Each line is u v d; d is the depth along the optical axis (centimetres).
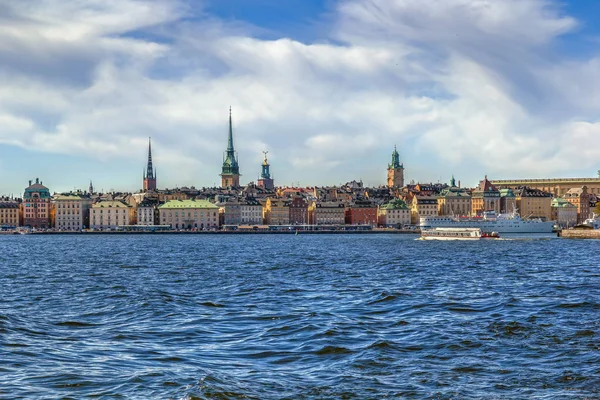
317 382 5303
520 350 6269
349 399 4947
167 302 9212
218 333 7075
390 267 15612
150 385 5166
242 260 18462
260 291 10625
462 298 9550
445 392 5091
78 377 5381
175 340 6750
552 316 7906
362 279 12625
